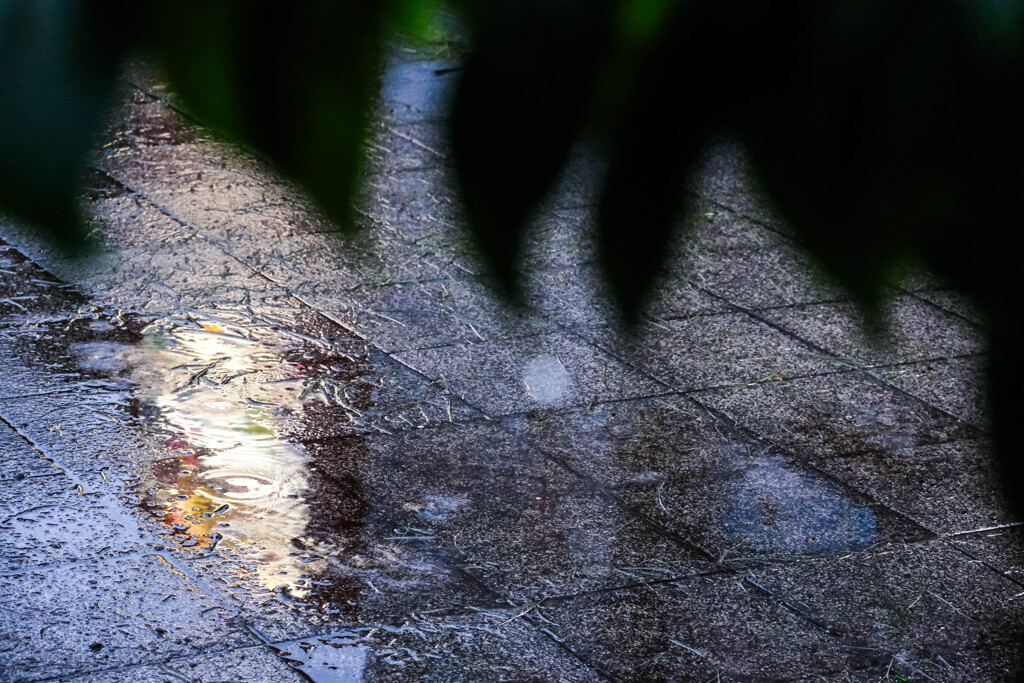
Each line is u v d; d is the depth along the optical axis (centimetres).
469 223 68
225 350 663
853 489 583
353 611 466
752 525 548
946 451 620
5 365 628
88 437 571
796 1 68
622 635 467
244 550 498
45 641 432
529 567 505
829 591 505
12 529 497
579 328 710
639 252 70
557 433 611
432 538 519
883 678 453
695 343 709
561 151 68
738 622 481
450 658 443
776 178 69
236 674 423
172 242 772
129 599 460
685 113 68
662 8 67
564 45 67
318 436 591
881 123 68
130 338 665
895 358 703
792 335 727
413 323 708
